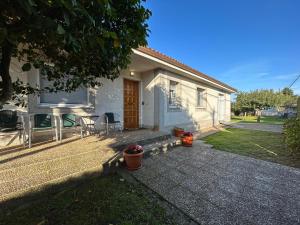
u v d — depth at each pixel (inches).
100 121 250.8
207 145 260.7
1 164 117.0
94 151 159.3
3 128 148.6
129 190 125.0
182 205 108.2
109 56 74.7
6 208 96.9
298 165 179.8
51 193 115.1
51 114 193.5
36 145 168.4
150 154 200.1
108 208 102.3
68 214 96.1
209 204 109.7
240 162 187.3
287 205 109.1
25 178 112.5
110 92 264.7
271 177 149.9
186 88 364.2
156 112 292.4
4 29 36.8
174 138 263.4
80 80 109.4
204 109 449.7
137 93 313.9
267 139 316.8
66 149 157.8
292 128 218.2
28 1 32.9
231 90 613.6
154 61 242.2
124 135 238.4
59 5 39.2
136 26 69.1
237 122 679.1
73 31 49.1
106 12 54.2
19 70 162.9
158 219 95.5
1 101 53.1
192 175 152.3
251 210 103.8
